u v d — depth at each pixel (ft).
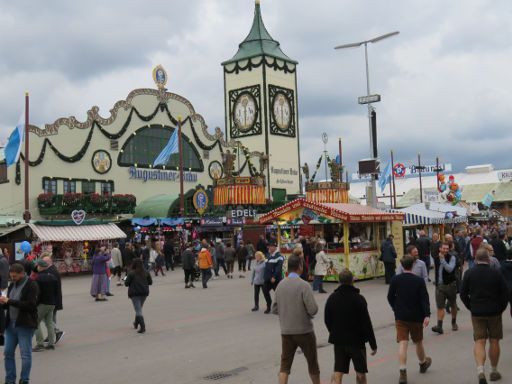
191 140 158.71
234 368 32.86
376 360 33.42
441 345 37.09
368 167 92.48
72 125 131.03
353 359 25.14
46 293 39.27
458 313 49.88
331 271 77.87
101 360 35.99
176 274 103.81
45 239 101.55
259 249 99.04
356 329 25.11
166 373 32.17
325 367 32.48
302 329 25.85
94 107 135.74
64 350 39.40
